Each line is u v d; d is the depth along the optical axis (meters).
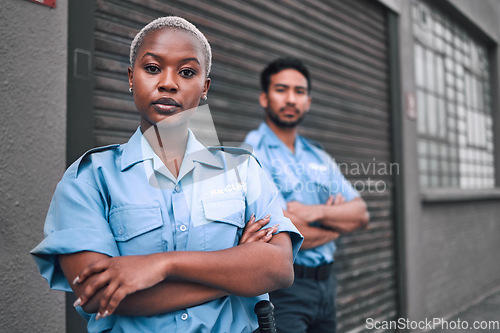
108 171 0.94
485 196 5.67
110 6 1.91
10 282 1.46
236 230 0.99
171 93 0.92
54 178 1.60
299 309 1.74
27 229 1.51
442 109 5.54
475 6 6.14
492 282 5.88
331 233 1.85
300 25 3.10
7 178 1.46
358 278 3.35
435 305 4.41
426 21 5.25
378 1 3.86
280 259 0.95
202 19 2.39
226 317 0.94
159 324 0.88
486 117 6.81
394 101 4.04
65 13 1.67
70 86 1.72
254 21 2.74
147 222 0.90
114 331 0.90
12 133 1.49
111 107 1.89
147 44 0.92
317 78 3.21
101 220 0.90
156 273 0.81
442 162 5.44
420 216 4.21
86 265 0.84
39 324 1.52
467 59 6.31
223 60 2.50
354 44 3.62
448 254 4.79
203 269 0.85
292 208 1.78
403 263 3.89
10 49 1.49
